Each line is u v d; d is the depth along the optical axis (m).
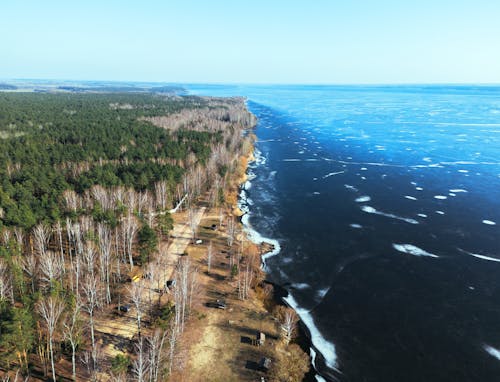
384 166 194.75
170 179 128.12
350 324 78.88
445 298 87.12
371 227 122.44
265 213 133.75
